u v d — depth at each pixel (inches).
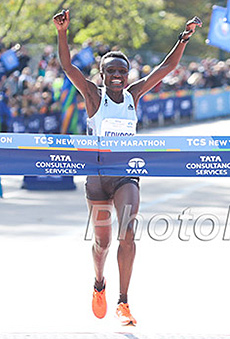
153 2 2659.9
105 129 390.6
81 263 545.6
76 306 440.8
